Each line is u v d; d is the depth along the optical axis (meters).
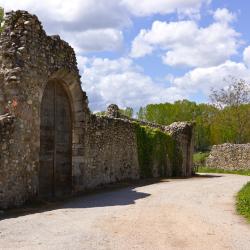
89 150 18.31
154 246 7.92
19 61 13.24
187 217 11.13
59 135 16.17
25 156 13.26
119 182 21.72
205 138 63.12
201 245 8.09
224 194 17.08
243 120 54.66
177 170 30.02
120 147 22.25
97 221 10.30
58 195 15.88
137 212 11.81
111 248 7.71
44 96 15.36
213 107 59.69
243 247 7.99
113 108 29.09
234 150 41.62
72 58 16.48
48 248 7.63
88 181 18.23
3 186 12.11
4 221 10.17
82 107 17.28
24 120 13.27
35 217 10.77
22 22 13.62
